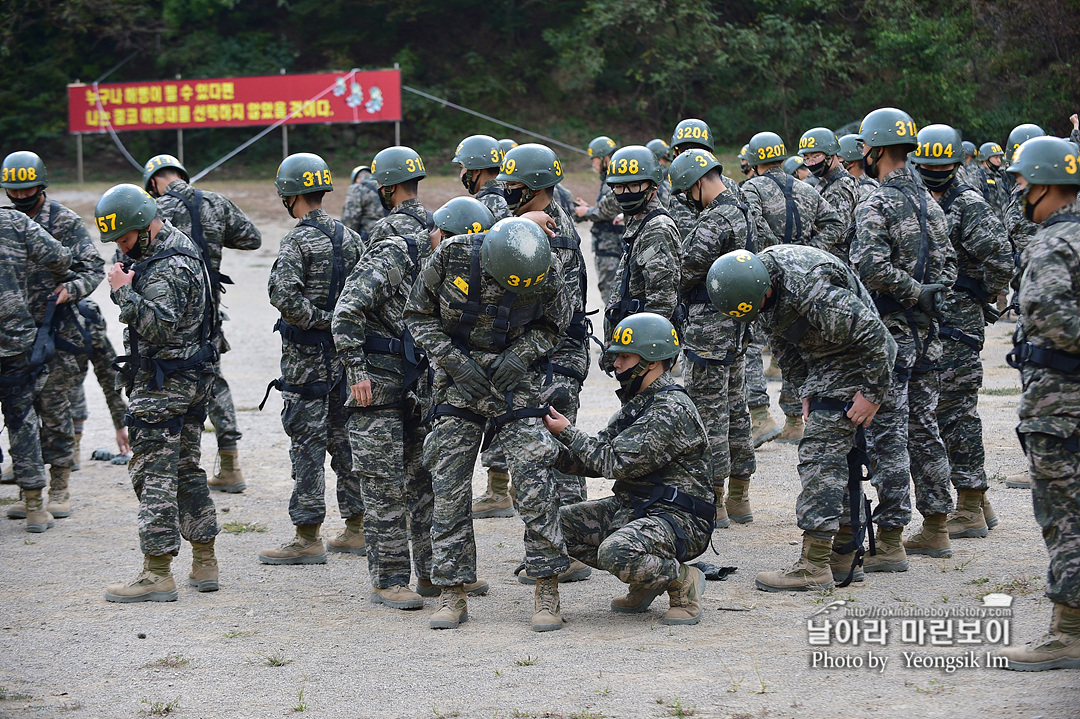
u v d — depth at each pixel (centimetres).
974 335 628
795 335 521
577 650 459
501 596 558
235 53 3541
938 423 631
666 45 3453
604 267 1248
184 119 2994
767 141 797
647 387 494
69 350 741
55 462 746
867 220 567
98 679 447
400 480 548
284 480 841
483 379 484
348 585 592
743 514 685
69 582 600
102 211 549
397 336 544
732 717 376
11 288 691
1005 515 676
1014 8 2903
